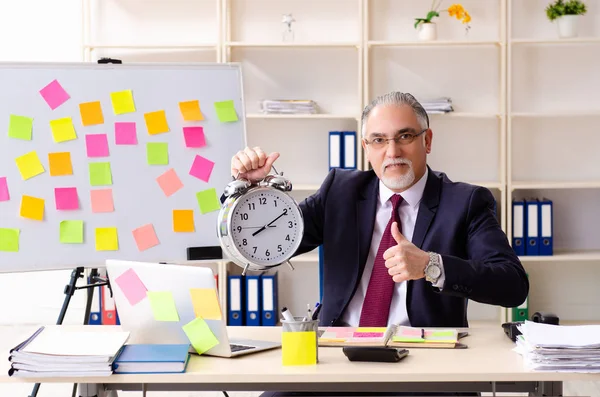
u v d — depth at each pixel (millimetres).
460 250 2350
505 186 4645
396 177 2330
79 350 1832
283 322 1893
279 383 1936
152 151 2900
